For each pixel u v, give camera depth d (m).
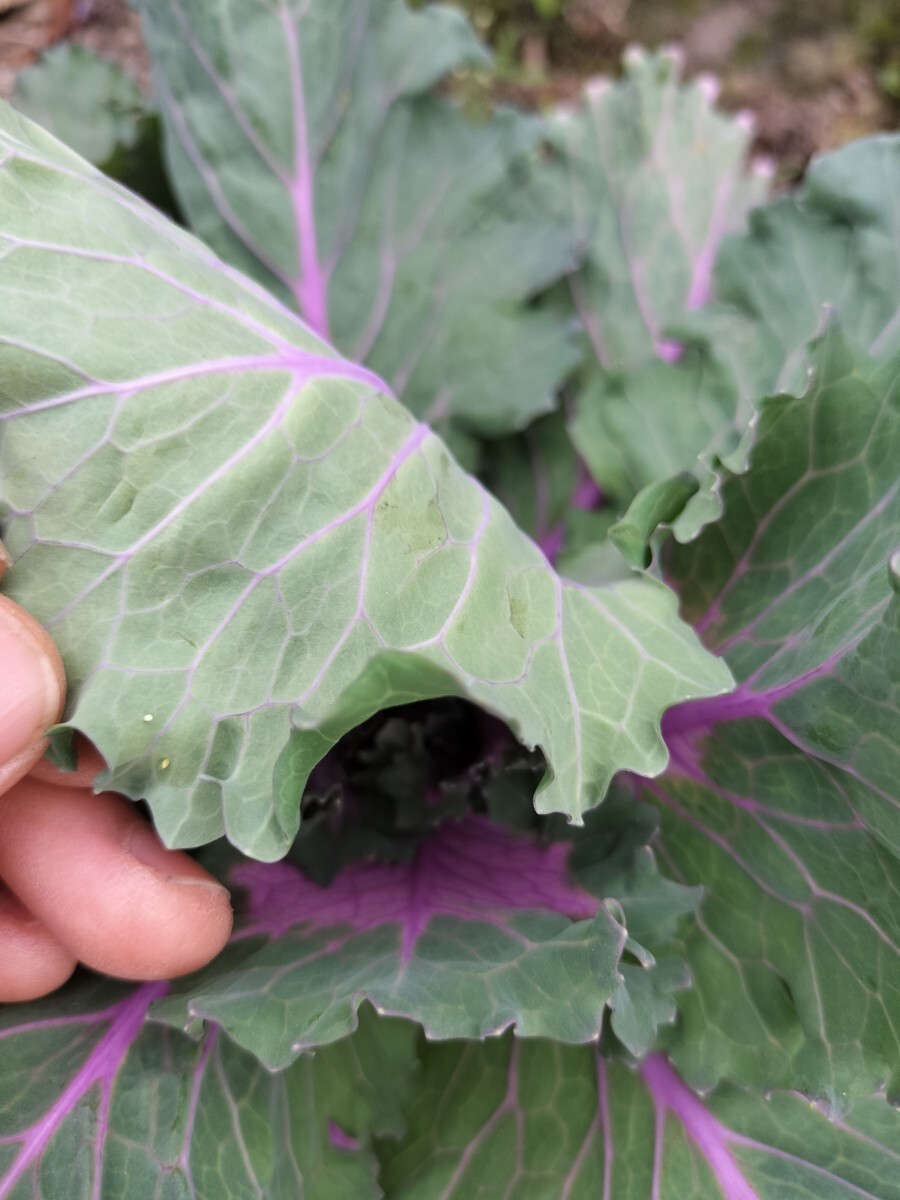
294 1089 0.15
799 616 0.15
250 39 0.18
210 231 0.18
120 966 0.14
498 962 0.13
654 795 0.16
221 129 0.18
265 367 0.13
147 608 0.12
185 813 0.12
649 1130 0.16
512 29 0.31
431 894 0.16
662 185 0.20
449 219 0.19
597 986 0.12
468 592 0.13
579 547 0.18
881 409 0.14
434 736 0.18
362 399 0.14
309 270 0.18
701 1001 0.15
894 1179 0.15
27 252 0.12
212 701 0.12
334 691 0.12
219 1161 0.14
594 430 0.18
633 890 0.15
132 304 0.12
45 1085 0.14
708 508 0.15
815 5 0.31
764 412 0.14
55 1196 0.13
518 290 0.19
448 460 0.14
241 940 0.15
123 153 0.20
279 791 0.11
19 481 0.12
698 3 0.31
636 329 0.20
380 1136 0.15
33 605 0.12
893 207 0.17
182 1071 0.14
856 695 0.13
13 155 0.12
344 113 0.18
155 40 0.18
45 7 0.28
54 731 0.11
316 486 0.13
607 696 0.13
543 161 0.20
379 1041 0.15
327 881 0.16
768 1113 0.16
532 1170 0.15
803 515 0.15
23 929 0.14
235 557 0.12
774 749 0.15
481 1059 0.16
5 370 0.11
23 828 0.14
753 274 0.18
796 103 0.31
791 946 0.15
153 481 0.12
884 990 0.14
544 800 0.11
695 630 0.16
